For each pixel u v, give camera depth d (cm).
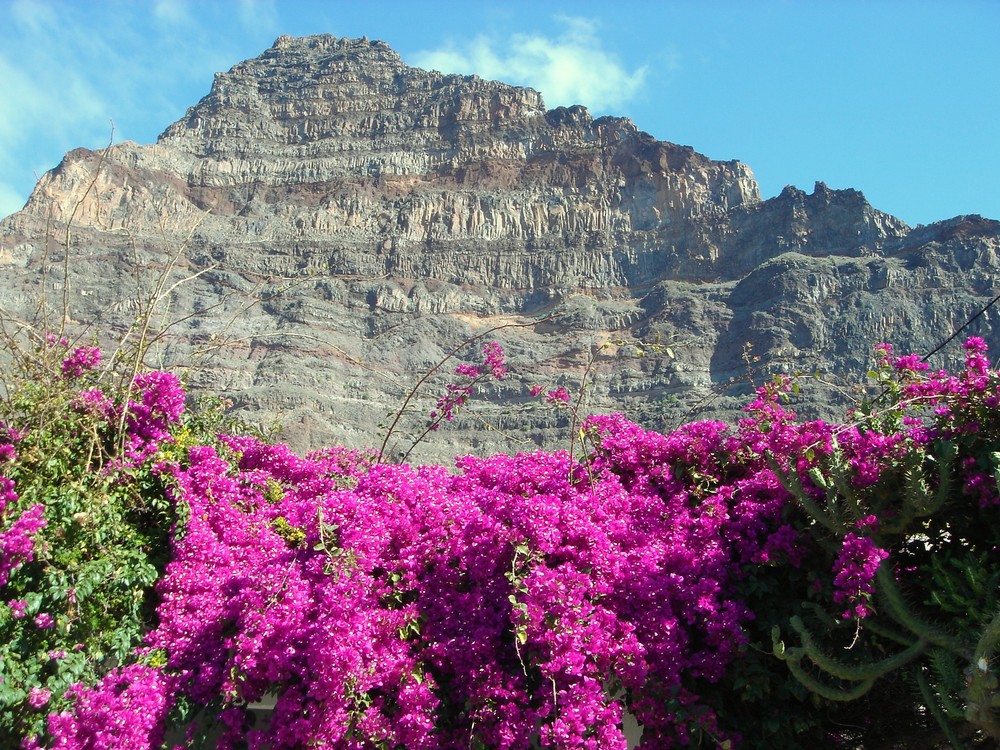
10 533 480
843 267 12469
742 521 532
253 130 17525
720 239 14475
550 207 15688
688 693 470
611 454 620
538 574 464
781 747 485
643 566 508
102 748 450
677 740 474
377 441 10169
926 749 508
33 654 492
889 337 11481
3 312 661
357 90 18088
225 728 508
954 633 444
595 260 14862
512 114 17200
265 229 15175
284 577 505
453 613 505
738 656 486
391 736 461
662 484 598
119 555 535
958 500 489
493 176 16400
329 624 468
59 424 567
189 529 564
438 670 496
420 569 519
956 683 425
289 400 10419
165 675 499
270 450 672
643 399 11519
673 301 12962
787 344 11581
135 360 619
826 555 504
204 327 12188
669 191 15288
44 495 528
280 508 614
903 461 470
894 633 466
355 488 592
